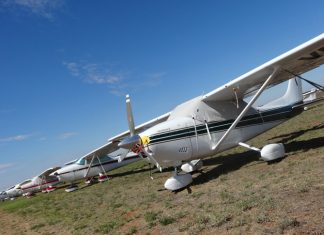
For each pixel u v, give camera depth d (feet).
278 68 27.07
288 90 38.88
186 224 16.24
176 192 26.89
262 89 28.32
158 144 28.04
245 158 35.06
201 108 31.04
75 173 65.41
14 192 110.42
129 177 54.49
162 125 28.91
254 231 12.82
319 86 29.27
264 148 27.22
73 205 36.94
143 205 25.23
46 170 72.33
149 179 42.34
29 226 31.22
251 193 18.52
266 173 23.52
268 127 36.04
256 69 26.84
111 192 39.37
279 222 12.80
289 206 14.48
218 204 18.54
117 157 69.00
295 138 39.11
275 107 37.17
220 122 31.65
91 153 60.54
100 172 67.05
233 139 32.48
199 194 22.98
